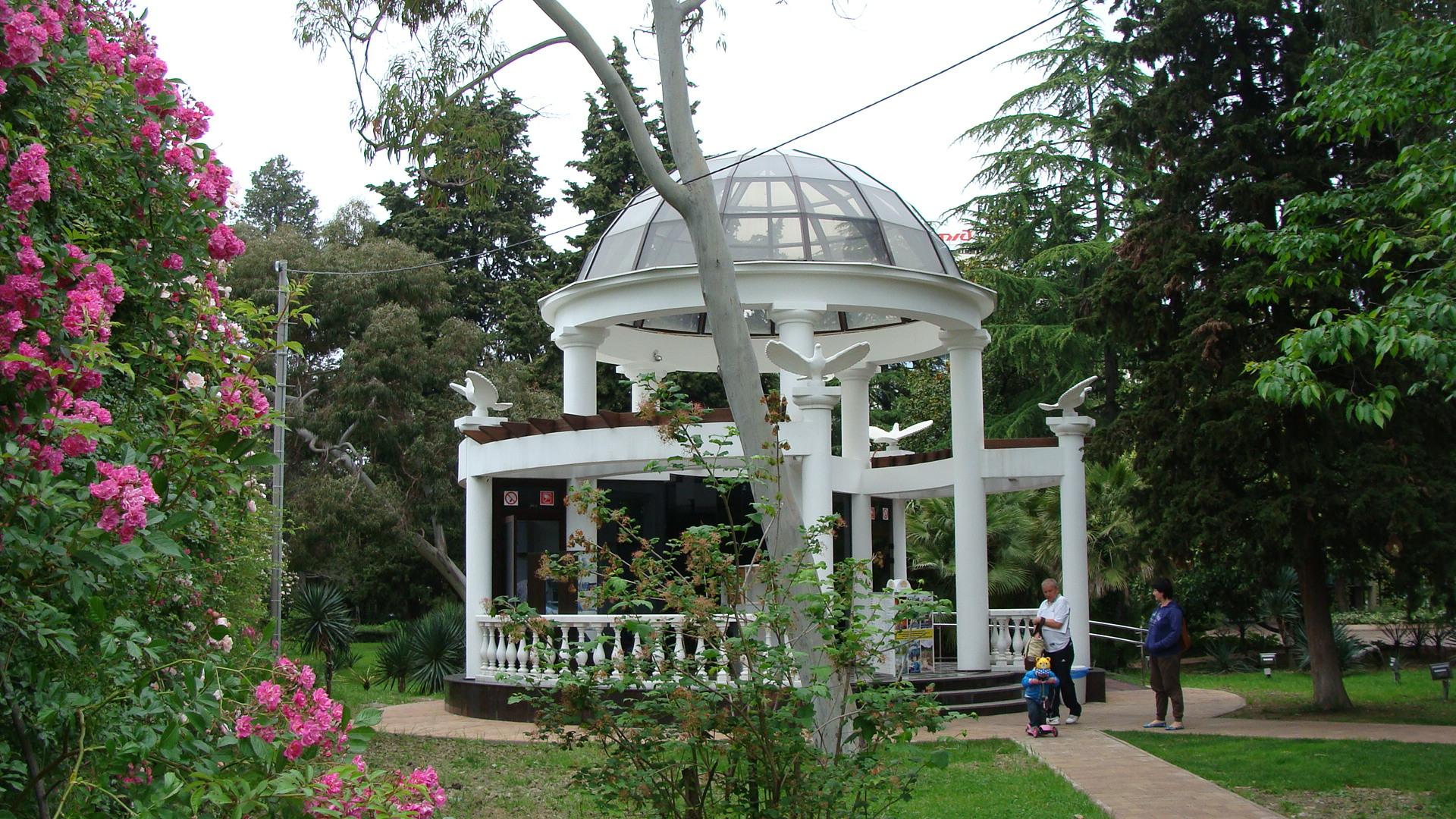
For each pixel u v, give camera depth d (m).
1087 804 8.82
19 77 4.06
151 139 4.76
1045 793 9.29
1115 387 29.58
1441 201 9.70
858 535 17.50
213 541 5.34
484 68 10.66
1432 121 10.40
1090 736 12.34
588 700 6.23
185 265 5.06
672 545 6.76
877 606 6.46
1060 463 16.00
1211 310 14.28
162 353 4.84
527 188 42.22
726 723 5.88
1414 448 13.76
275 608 16.08
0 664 3.55
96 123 4.63
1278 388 8.98
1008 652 16.73
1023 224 32.09
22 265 3.68
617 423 14.19
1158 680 13.23
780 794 5.99
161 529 3.81
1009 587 24.78
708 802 6.14
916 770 6.11
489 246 40.78
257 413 4.25
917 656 15.68
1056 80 31.50
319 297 32.50
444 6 10.48
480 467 15.63
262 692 3.88
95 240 4.66
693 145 9.66
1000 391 34.53
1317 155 15.28
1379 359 8.73
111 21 5.56
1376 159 14.73
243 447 4.18
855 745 7.66
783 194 15.94
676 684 6.12
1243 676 21.72
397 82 10.62
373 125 10.76
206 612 5.23
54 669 3.90
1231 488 14.62
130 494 3.40
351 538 30.80
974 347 16.36
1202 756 10.98
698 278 14.74
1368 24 14.83
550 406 32.28
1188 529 14.53
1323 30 15.74
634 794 5.86
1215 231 15.02
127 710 3.61
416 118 10.69
